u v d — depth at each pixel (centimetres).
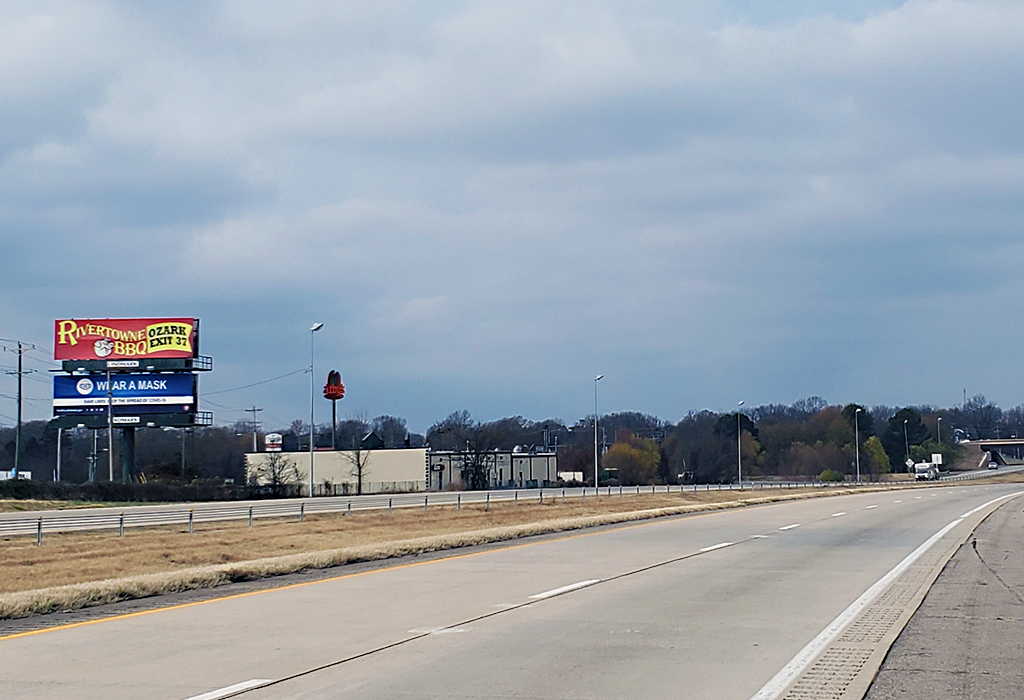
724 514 4262
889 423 16925
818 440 15938
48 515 4903
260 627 1194
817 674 895
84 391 7650
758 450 15575
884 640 1070
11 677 897
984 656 978
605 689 838
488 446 11838
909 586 1580
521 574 1819
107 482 6762
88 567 2869
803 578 1725
